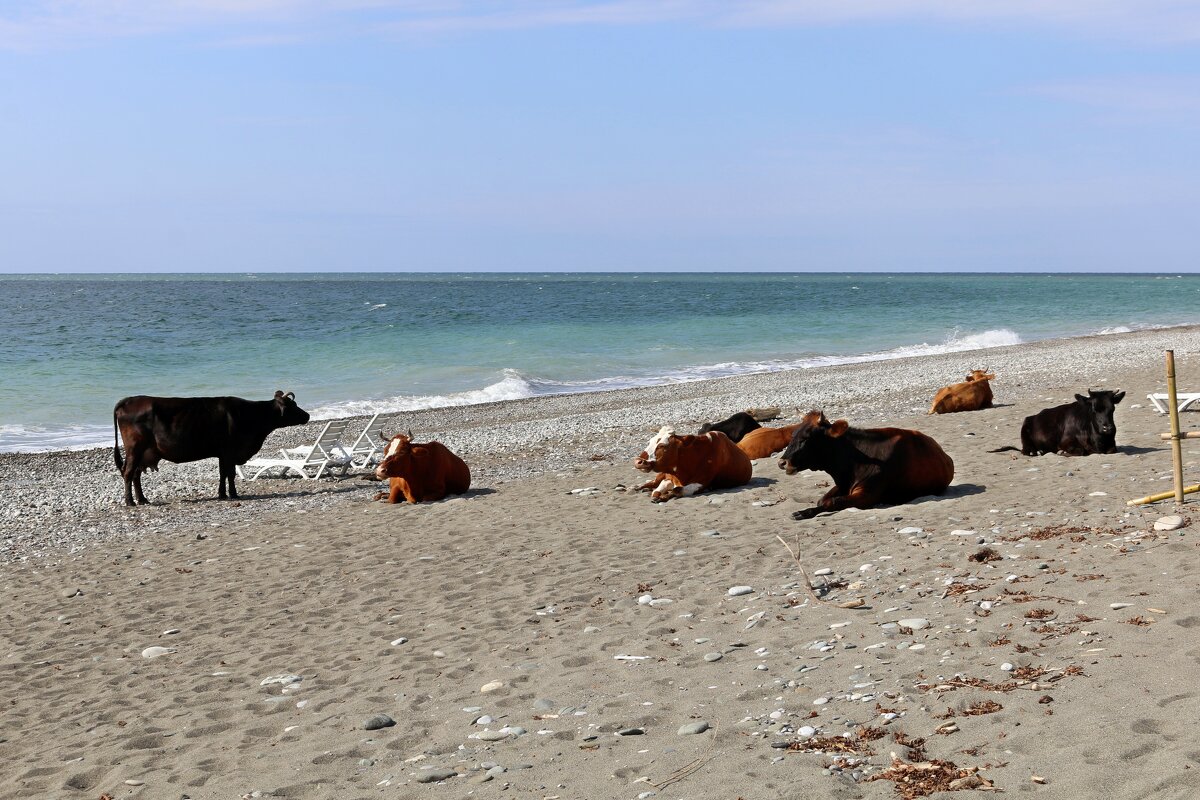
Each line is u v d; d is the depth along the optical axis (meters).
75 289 152.38
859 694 6.12
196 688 8.05
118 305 91.38
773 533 11.34
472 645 8.40
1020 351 44.66
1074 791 4.55
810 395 29.97
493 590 10.23
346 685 7.74
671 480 14.30
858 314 78.81
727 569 9.98
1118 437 15.52
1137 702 5.37
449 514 14.70
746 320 71.38
